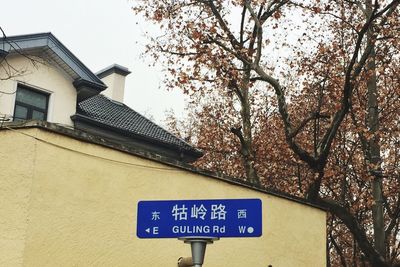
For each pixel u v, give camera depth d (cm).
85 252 630
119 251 664
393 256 1508
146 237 440
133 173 708
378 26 1237
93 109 1714
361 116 1454
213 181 807
